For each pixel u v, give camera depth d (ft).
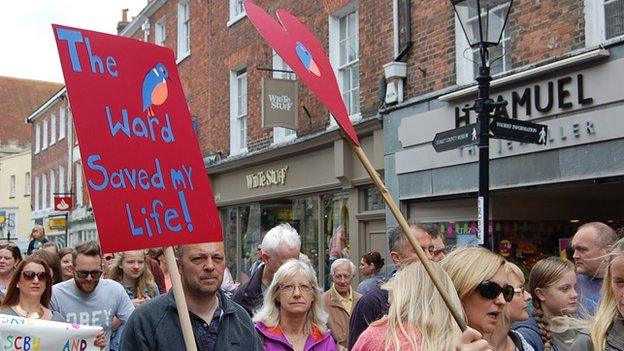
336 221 40.52
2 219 125.29
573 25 25.45
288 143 43.37
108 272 23.49
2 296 22.52
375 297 15.29
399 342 9.66
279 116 41.34
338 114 8.96
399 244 16.22
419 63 32.55
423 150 31.73
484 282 10.18
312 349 14.94
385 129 34.53
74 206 98.17
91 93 9.96
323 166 40.98
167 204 10.36
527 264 29.55
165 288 25.03
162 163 10.45
